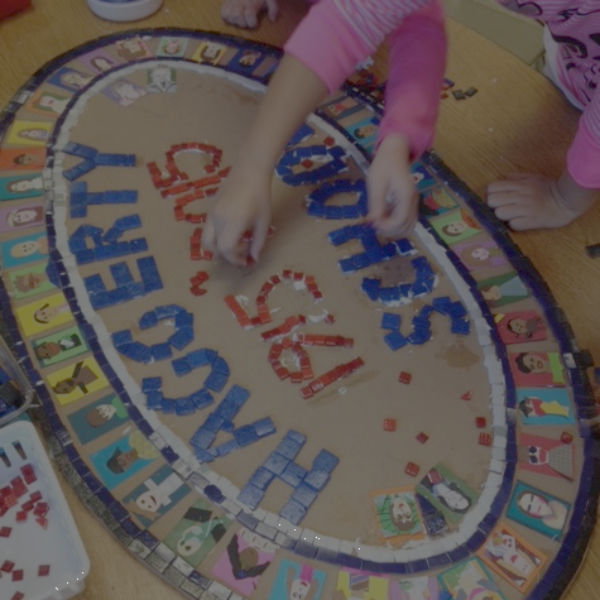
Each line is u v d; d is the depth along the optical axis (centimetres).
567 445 59
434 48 67
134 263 67
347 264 69
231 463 57
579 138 69
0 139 75
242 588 52
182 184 73
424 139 63
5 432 53
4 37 86
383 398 61
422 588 52
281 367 62
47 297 65
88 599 51
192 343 63
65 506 50
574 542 55
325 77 58
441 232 72
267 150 59
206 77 83
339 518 55
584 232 75
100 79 81
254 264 68
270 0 90
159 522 54
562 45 78
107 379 60
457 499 56
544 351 64
